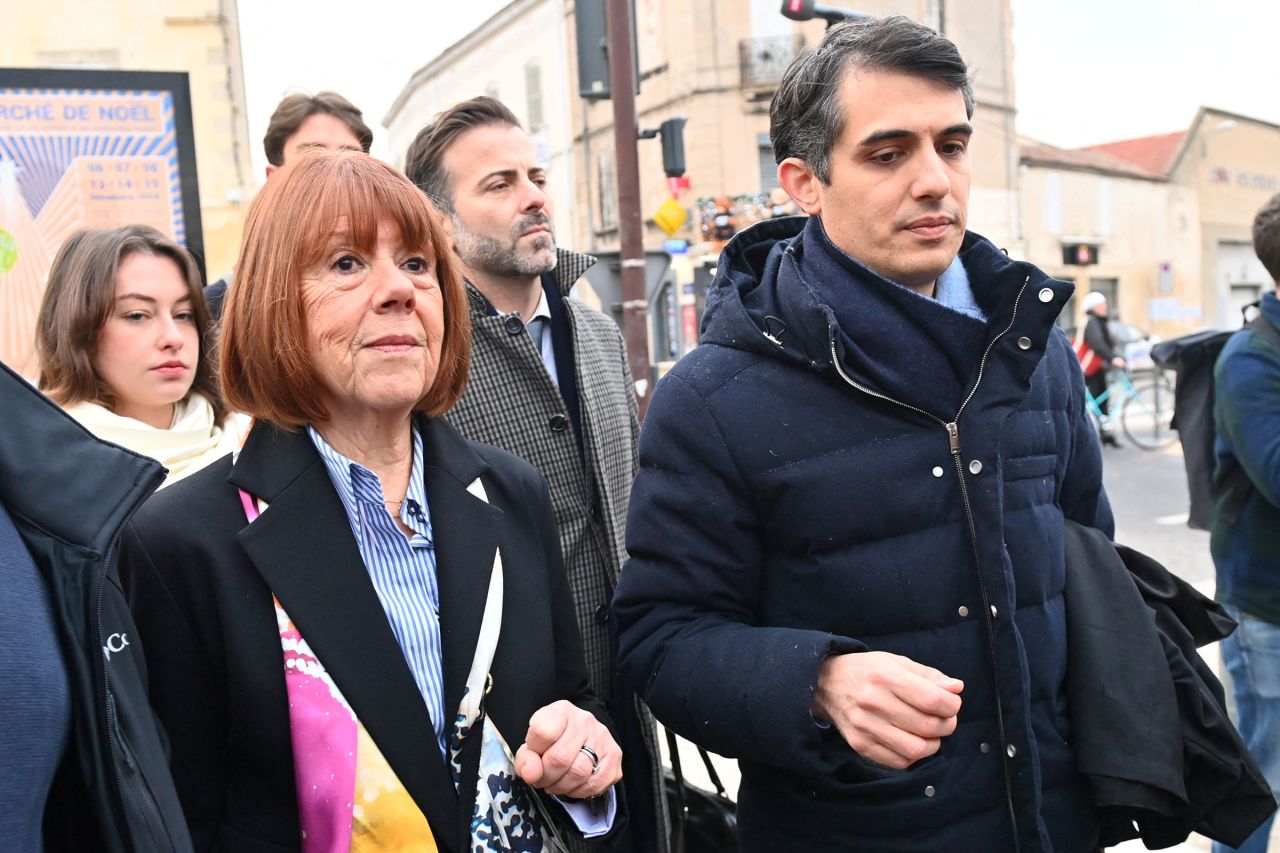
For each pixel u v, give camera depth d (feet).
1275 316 7.23
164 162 10.72
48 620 3.02
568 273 7.14
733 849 6.20
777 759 4.13
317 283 3.93
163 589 3.76
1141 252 89.25
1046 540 4.84
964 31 70.54
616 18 15.78
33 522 3.13
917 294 4.63
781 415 4.66
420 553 4.18
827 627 4.62
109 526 3.18
